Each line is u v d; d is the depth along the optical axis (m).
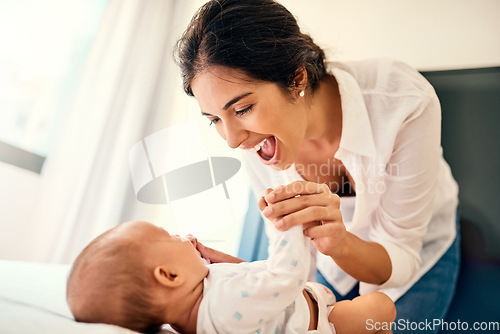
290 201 0.77
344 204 1.24
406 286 1.28
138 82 1.39
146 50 1.44
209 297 0.72
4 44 1.63
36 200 1.43
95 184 1.32
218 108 0.82
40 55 1.72
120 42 1.50
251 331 0.69
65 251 1.28
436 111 1.09
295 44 0.89
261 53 0.80
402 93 1.11
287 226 0.75
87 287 0.70
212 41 0.80
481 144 1.79
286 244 0.74
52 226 1.34
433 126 1.08
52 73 1.73
